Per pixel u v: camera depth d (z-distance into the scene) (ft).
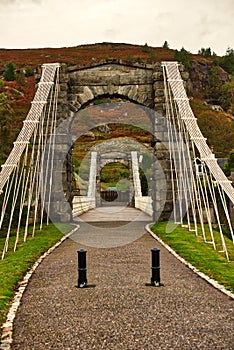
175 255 45.34
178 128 78.07
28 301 28.76
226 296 29.30
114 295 29.78
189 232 63.72
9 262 43.24
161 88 80.38
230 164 91.76
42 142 77.25
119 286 32.24
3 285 33.01
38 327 23.62
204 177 64.08
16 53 299.79
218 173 52.39
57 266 40.40
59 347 20.88
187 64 285.23
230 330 22.77
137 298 28.96
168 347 20.65
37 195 67.87
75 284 33.12
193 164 76.95
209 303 27.63
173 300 28.40
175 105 78.13
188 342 21.22
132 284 32.81
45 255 46.75
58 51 308.60
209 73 288.71
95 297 29.40
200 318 24.70
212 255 45.24
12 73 232.32
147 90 82.23
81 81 82.33
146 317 24.98
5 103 105.70
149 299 28.68
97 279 34.63
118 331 22.80
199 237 58.80
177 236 58.95
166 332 22.57
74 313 25.95
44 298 29.43
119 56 296.10
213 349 20.39
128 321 24.34
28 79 232.53
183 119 66.54
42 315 25.68
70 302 28.32
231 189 49.14
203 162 60.08
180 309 26.43
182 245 51.19
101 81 82.28
